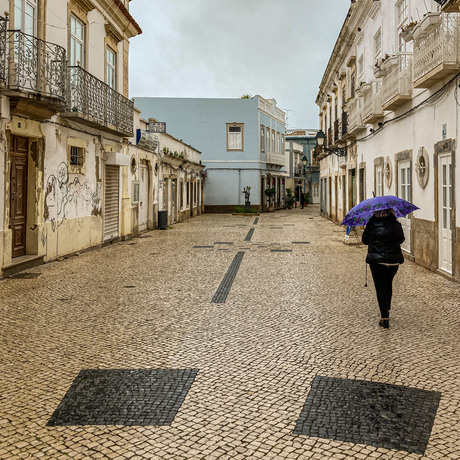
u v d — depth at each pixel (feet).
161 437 11.21
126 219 55.77
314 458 10.32
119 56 53.88
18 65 30.07
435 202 32.68
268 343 18.11
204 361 16.19
